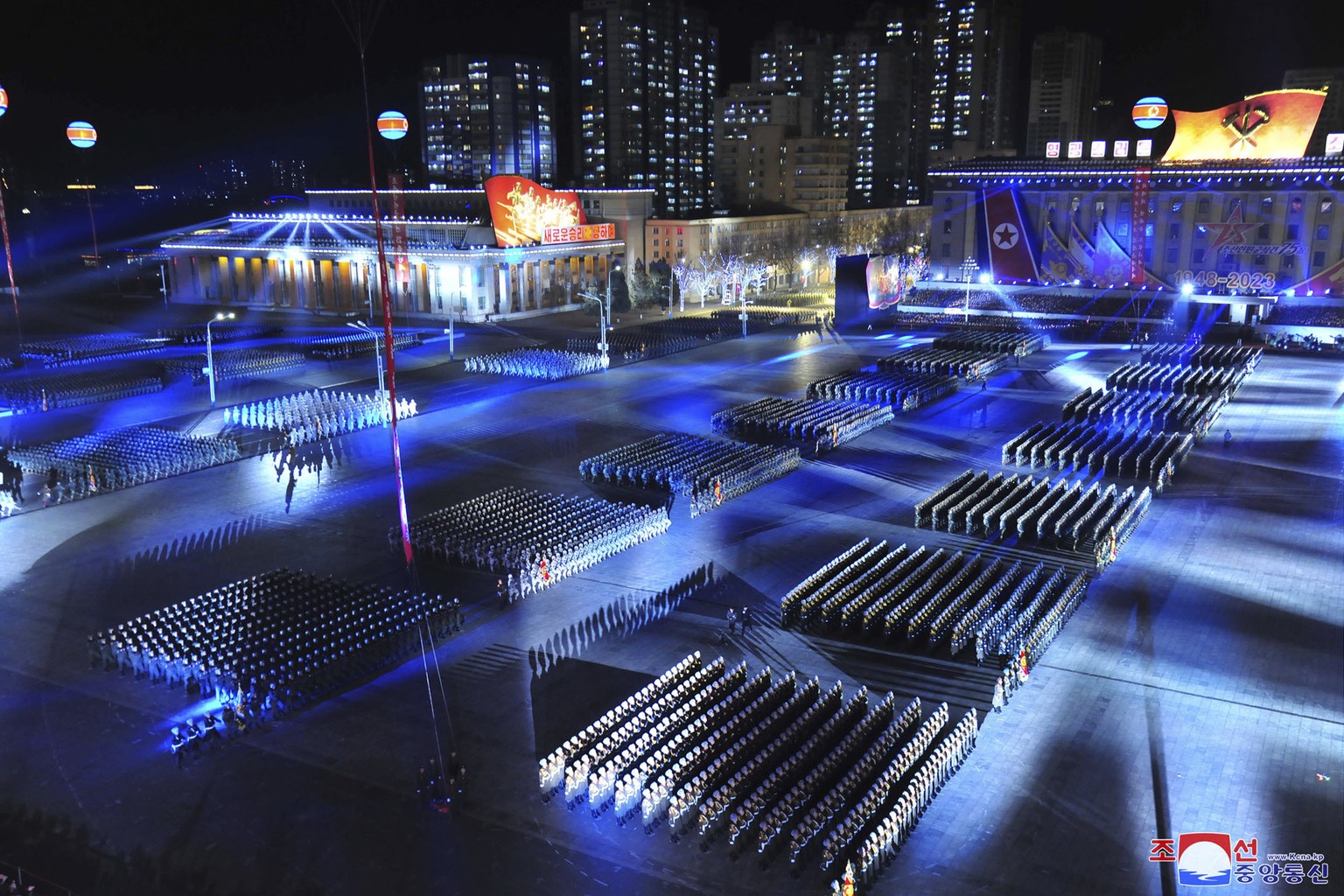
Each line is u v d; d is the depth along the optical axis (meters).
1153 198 134.38
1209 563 53.16
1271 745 35.47
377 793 33.34
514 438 81.50
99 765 35.03
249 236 169.00
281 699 39.28
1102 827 30.97
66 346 123.69
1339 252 124.12
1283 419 83.62
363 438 82.00
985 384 101.88
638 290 164.38
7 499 63.53
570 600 49.28
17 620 46.97
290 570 52.66
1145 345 123.31
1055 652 43.06
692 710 37.84
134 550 56.00
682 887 28.83
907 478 69.94
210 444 75.88
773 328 144.38
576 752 35.22
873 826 31.16
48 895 28.27
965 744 35.31
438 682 41.09
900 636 44.84
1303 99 124.69
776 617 47.09
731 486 65.94
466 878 29.14
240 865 29.64
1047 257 143.38
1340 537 56.72
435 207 178.00
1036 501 62.75
